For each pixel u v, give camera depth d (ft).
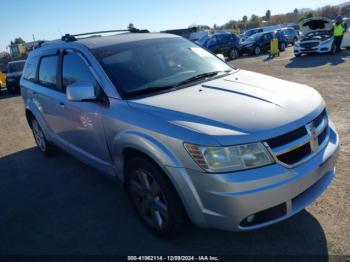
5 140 23.63
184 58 12.74
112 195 13.20
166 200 9.15
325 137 9.53
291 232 9.66
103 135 11.05
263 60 58.65
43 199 13.64
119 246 10.09
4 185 15.49
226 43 68.69
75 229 11.23
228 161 7.80
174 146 8.37
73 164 16.99
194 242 9.81
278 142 8.04
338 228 9.56
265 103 9.07
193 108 9.04
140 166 9.61
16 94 53.36
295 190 8.14
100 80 11.02
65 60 13.28
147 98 10.09
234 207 7.79
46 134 16.78
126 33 14.48
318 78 32.40
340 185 11.67
